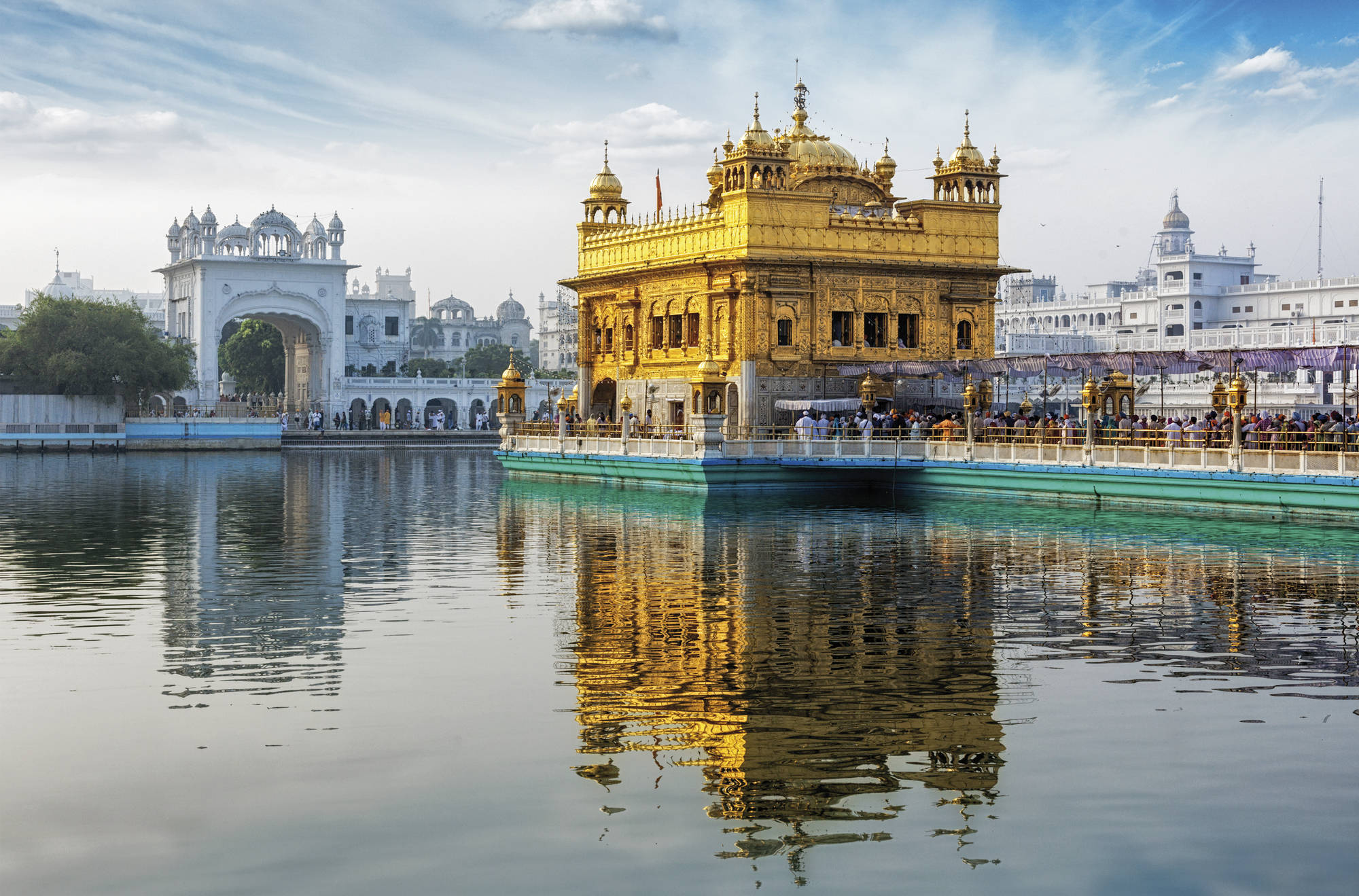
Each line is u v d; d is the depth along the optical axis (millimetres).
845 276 57125
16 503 48688
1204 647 21109
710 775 14672
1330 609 24422
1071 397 95750
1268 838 12789
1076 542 34750
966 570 29703
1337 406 76250
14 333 97812
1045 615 24031
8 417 93250
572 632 22531
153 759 15219
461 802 13812
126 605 25453
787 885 11836
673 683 18812
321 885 11820
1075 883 11875
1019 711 17219
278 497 52188
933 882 11898
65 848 12664
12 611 24750
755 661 20219
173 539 36781
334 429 116562
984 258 59844
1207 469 39438
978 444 46625
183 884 11859
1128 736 16078
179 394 119875
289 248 125250
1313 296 130000
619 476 55562
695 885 11836
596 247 66000
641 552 33531
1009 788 14211
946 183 60156
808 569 30125
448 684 18734
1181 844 12672
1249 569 29359
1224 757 15188
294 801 13859
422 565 31156
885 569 30016
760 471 50156
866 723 16672
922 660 20250
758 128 55875
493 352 169625
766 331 55781
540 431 63844
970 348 59906
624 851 12570
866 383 52406
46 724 16672
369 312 162000
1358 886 11781
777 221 55625
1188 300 139375
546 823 13266
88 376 94062
